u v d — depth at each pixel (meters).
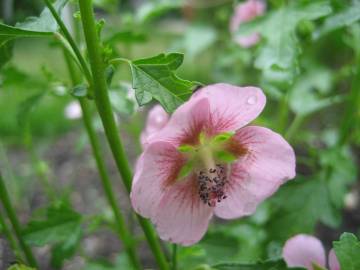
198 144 0.08
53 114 0.30
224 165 0.08
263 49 0.11
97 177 0.24
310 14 0.11
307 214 0.13
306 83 0.20
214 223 0.19
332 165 0.13
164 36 0.45
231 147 0.08
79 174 0.24
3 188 0.10
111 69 0.08
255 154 0.08
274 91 0.12
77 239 0.10
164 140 0.08
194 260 0.13
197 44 0.24
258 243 0.15
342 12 0.12
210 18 0.28
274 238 0.13
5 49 0.09
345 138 0.14
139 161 0.07
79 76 0.11
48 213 0.10
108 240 0.19
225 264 0.09
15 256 0.11
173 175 0.08
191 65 0.33
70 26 0.12
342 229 0.19
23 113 0.12
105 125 0.08
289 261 0.09
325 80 0.20
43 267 0.17
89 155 0.26
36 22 0.08
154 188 0.08
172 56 0.07
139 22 0.15
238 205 0.08
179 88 0.07
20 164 0.25
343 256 0.08
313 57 0.20
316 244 0.09
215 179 0.08
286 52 0.11
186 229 0.08
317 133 0.24
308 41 0.13
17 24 0.08
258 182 0.08
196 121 0.07
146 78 0.07
